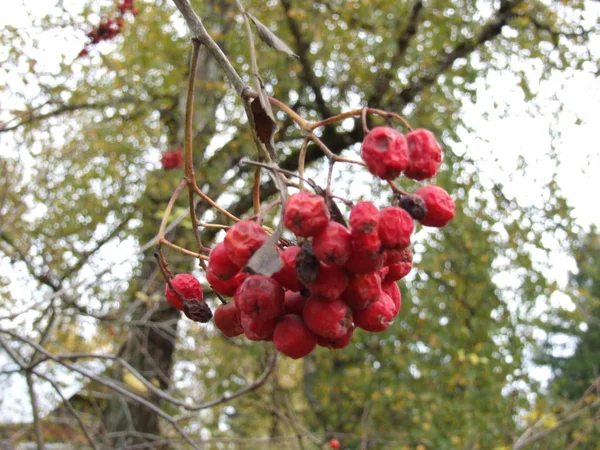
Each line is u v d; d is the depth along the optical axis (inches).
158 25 285.9
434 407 321.7
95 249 235.1
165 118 306.8
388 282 53.5
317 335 49.0
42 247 252.2
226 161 304.8
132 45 297.6
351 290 47.3
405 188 304.0
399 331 346.0
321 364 385.4
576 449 259.1
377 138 47.6
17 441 232.7
